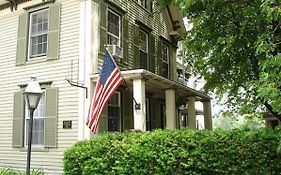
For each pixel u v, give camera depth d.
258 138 6.04
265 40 5.84
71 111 10.39
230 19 7.32
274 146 5.87
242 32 6.90
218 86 9.34
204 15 7.48
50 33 11.19
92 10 10.72
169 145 6.63
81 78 10.34
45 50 11.45
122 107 11.83
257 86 4.96
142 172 6.70
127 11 12.78
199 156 6.35
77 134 10.14
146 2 14.64
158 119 14.76
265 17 6.17
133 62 12.71
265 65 4.91
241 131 6.46
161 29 15.84
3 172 9.09
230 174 6.11
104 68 8.54
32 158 10.98
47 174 10.54
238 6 7.12
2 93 12.23
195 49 8.66
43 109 11.12
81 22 10.67
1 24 12.75
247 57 7.58
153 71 14.27
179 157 6.50
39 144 11.04
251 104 9.31
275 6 5.15
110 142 7.30
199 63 9.24
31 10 11.86
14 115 11.63
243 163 6.01
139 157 6.77
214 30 7.52
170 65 16.41
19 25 12.09
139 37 13.62
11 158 11.53
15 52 12.16
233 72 8.49
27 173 6.36
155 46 14.81
